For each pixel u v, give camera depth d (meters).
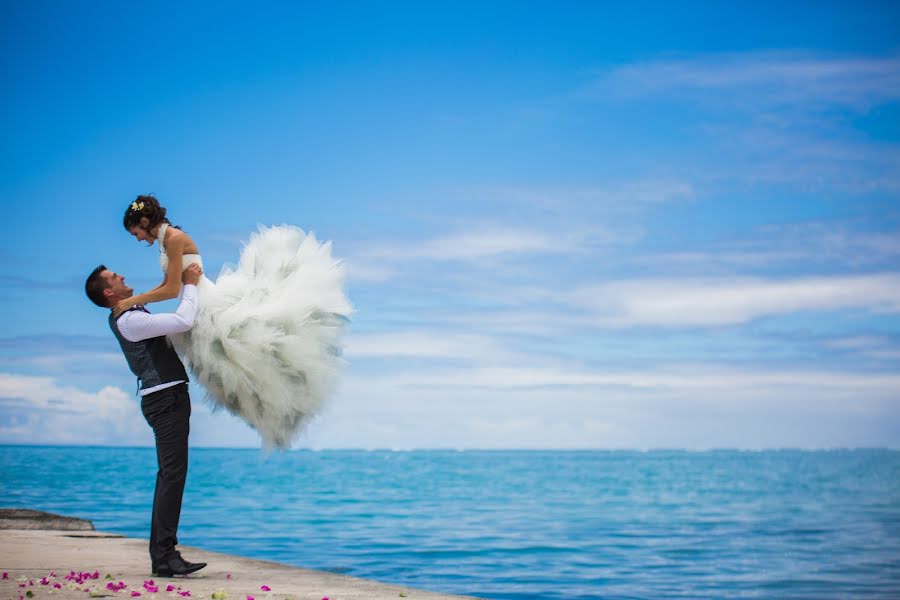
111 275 4.41
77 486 28.50
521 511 22.25
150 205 4.41
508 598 8.16
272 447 4.65
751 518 20.45
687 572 10.55
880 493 35.56
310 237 4.79
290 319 4.50
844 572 10.81
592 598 8.33
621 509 23.77
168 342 4.45
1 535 6.65
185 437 4.51
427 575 9.55
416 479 49.09
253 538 13.56
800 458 147.00
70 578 4.37
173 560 4.57
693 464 103.19
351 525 16.45
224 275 4.66
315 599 3.97
